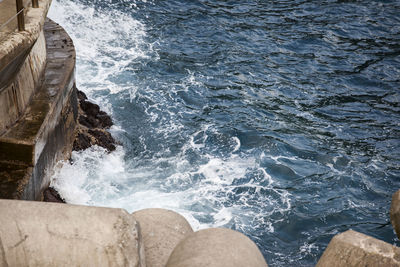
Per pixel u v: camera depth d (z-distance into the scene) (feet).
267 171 43.83
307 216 38.88
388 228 38.52
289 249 35.88
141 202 38.60
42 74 36.29
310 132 50.49
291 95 56.90
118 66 57.67
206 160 44.50
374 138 50.60
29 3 31.17
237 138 48.06
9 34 26.48
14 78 29.84
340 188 42.70
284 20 74.84
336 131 51.16
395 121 54.03
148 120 49.32
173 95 53.93
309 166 45.19
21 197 27.94
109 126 46.75
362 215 39.70
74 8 68.18
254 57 64.03
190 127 49.03
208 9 74.79
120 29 65.82
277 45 67.72
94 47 60.85
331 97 57.52
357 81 61.57
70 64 38.29
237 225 37.42
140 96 52.60
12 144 28.94
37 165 30.50
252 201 40.11
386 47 70.64
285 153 46.65
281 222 38.11
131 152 44.45
